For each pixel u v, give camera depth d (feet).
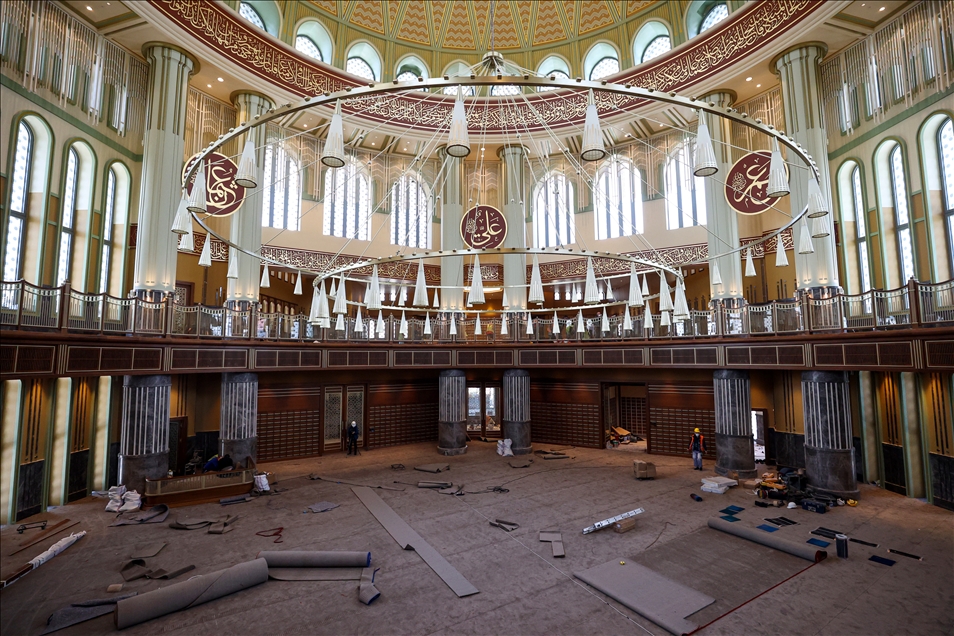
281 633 23.65
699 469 56.85
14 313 33.94
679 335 57.16
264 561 29.07
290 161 70.38
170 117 52.75
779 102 60.23
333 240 71.87
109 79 50.37
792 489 44.78
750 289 63.77
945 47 42.70
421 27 74.84
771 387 61.05
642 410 77.36
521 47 76.07
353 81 69.56
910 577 28.91
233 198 54.60
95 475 48.88
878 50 49.16
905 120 46.29
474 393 79.00
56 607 25.94
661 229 70.08
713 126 62.75
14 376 33.35
